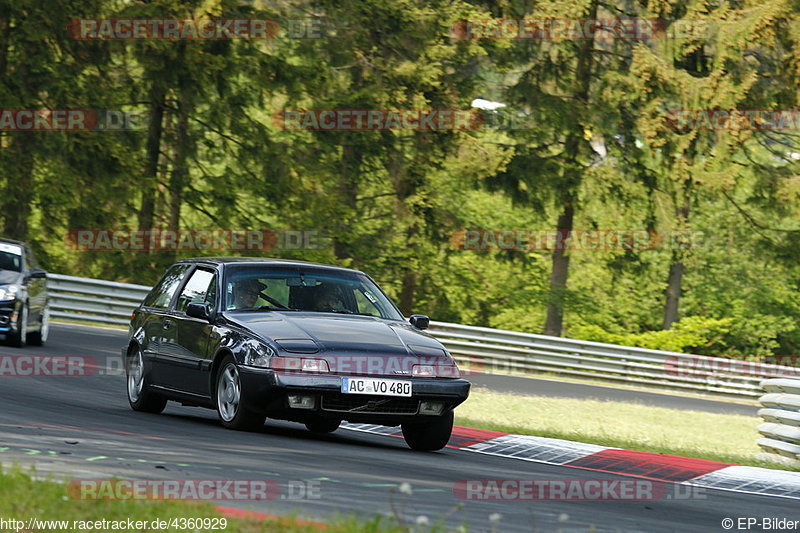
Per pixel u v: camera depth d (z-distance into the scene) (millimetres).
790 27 107688
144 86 112312
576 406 57031
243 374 29766
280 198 115812
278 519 16625
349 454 28125
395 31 116375
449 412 31344
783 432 39250
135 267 111625
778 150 122562
